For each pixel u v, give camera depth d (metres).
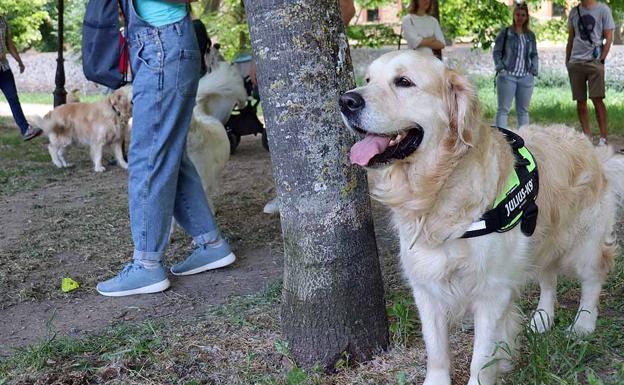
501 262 2.72
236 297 4.17
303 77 2.94
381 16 30.78
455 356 3.31
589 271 3.47
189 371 3.22
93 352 3.46
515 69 10.18
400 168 2.79
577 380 2.95
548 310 3.62
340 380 3.08
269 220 6.16
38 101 22.12
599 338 3.38
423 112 2.68
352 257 3.12
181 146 4.21
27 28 25.25
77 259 5.12
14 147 11.66
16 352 3.48
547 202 3.01
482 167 2.66
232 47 17.61
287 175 3.07
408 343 3.38
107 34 4.03
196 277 4.63
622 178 3.59
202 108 5.85
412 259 2.83
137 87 4.04
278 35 2.93
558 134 3.36
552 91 20.30
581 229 3.36
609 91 19.95
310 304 3.12
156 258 4.32
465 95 2.65
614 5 15.30
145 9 3.96
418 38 8.22
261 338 3.51
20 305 4.21
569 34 10.26
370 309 3.20
